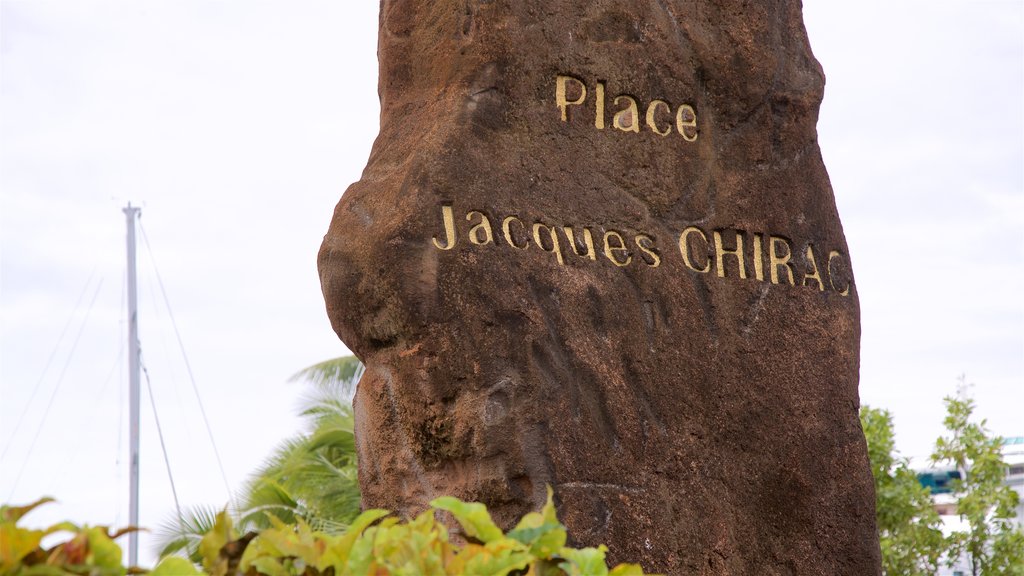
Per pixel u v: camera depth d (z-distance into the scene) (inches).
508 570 110.1
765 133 228.7
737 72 226.4
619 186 209.6
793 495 215.8
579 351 197.0
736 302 217.9
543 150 203.2
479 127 198.1
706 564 202.1
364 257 191.8
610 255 205.5
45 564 92.2
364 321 193.5
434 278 188.9
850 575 219.9
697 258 215.2
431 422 188.7
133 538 610.9
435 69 203.6
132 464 808.3
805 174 232.7
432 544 110.7
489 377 188.4
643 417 201.3
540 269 197.0
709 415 209.2
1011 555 426.6
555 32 207.9
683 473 203.2
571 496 189.9
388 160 201.2
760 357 217.9
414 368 188.9
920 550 435.2
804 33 239.1
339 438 506.0
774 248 225.9
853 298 233.9
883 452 442.6
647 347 205.0
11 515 95.6
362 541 109.6
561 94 207.0
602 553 117.3
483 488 186.5
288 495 490.6
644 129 214.4
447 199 192.7
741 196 223.1
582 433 193.5
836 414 225.5
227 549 105.7
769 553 210.5
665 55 219.0
